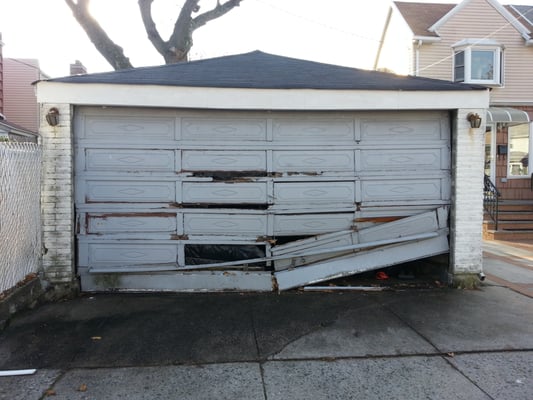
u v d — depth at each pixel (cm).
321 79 577
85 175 540
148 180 548
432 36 1374
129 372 342
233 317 465
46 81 511
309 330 430
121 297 532
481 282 604
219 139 555
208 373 341
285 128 564
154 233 553
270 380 331
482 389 319
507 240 1050
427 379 334
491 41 1369
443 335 420
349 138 574
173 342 398
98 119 540
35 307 490
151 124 547
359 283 601
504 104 1377
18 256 469
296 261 575
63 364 354
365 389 319
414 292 565
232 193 559
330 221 575
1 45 1375
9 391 312
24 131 1351
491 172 1359
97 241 546
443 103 559
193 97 526
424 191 585
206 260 567
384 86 551
